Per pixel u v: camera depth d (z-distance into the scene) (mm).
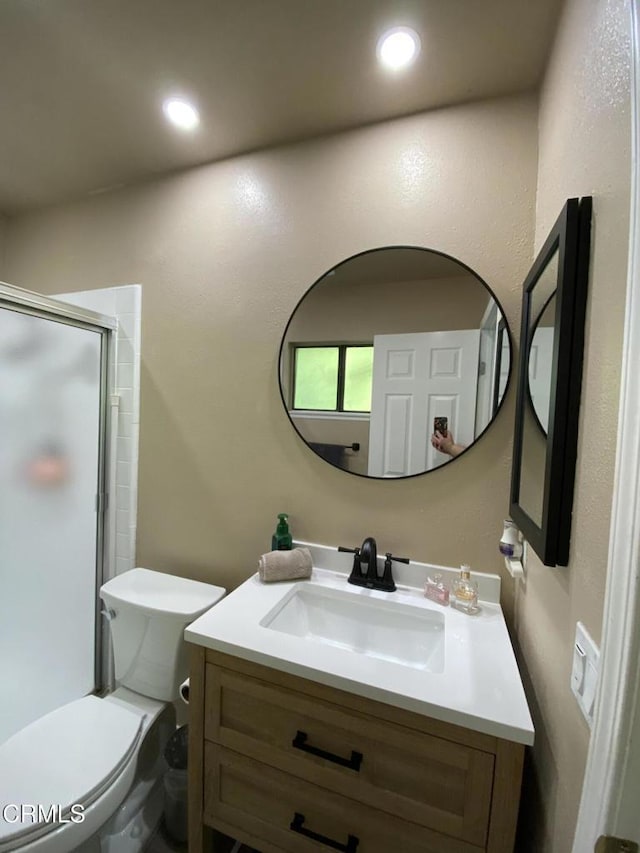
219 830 971
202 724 967
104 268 1738
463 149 1172
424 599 1151
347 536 1330
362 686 793
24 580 1433
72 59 1085
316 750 851
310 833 867
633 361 413
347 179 1302
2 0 934
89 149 1465
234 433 1493
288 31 975
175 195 1582
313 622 1201
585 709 554
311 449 1366
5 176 1643
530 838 849
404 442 1256
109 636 1728
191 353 1559
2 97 1226
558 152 876
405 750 781
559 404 666
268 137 1363
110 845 1191
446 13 913
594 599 552
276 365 1422
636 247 418
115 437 1699
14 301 1322
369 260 1279
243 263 1461
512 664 863
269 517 1446
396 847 798
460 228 1179
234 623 997
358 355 1302
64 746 1060
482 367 1168
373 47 1010
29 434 1421
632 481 404
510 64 1038
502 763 713
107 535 1727
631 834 401
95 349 1636
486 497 1177
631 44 439
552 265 771
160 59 1077
